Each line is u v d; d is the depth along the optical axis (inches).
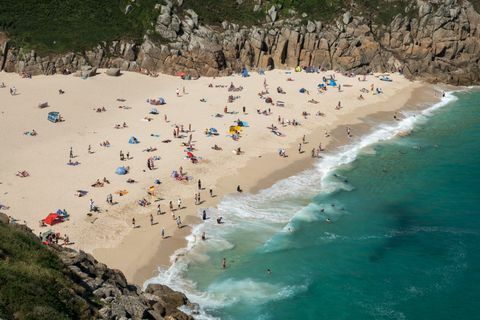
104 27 4335.6
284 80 4239.7
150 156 2787.9
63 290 1209.4
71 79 3932.1
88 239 2041.1
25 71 3951.8
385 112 3715.6
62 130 3075.8
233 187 2554.1
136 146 2898.6
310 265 2022.6
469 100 4010.8
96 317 1215.6
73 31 4232.3
